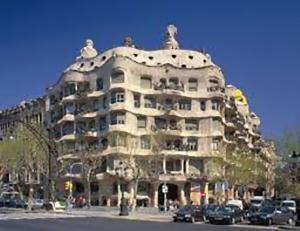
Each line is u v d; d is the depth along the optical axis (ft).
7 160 269.44
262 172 325.01
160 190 294.25
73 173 288.92
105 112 293.64
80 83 314.55
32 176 284.20
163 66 307.99
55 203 218.38
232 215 144.05
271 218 140.15
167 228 112.37
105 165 284.00
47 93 347.97
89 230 98.53
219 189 284.82
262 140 403.54
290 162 238.48
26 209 225.15
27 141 263.70
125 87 290.15
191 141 302.45
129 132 287.07
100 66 306.35
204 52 338.34
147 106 299.99
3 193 307.78
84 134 298.56
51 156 238.07
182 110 305.12
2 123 368.68
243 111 409.90
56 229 100.48
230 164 297.33
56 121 324.80
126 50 314.76
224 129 327.26
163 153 285.64
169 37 340.18
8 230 97.35
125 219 155.63
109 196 281.54
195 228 115.96
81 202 267.18
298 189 253.85
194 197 291.99
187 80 309.63
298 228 126.11
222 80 322.55
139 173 264.52
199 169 300.20
